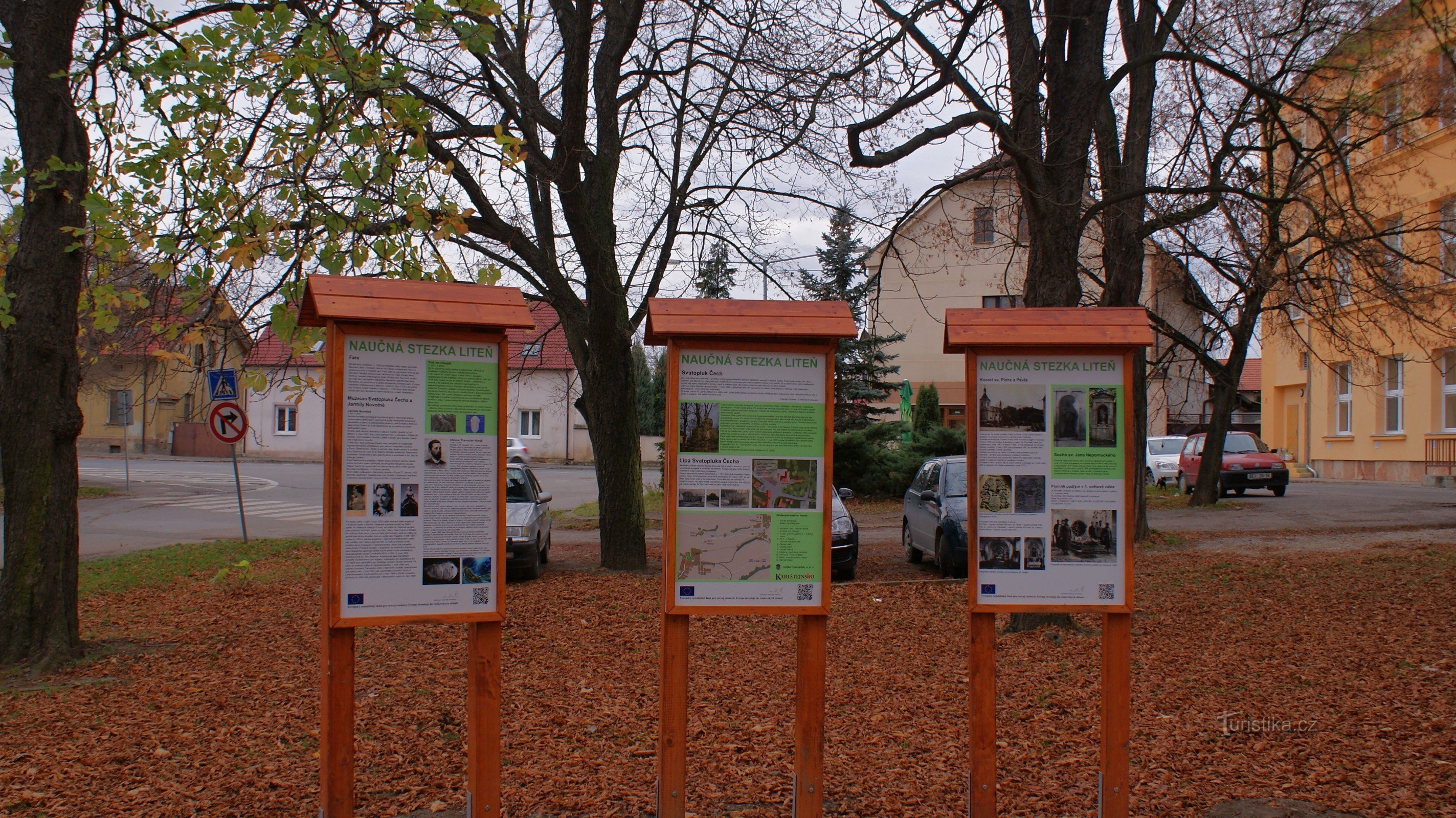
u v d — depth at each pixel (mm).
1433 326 11375
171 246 6691
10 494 7730
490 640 4031
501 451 4047
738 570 4156
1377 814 4566
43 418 7754
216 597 11312
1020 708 6551
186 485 30547
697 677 7508
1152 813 4676
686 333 4059
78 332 8141
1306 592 10148
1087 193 11984
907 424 27172
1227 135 11453
